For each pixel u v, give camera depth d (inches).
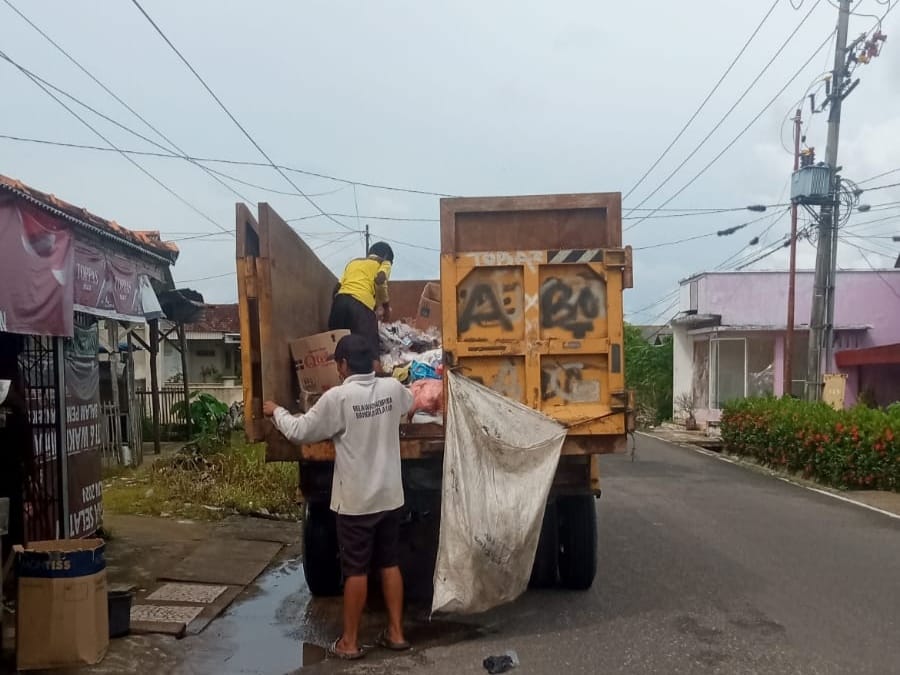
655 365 1205.7
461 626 225.1
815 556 313.4
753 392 964.0
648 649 205.8
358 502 200.5
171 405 748.6
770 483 538.3
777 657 200.2
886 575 283.6
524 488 210.1
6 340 267.0
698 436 938.1
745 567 294.5
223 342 1114.7
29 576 191.3
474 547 203.5
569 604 245.6
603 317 219.8
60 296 258.2
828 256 694.5
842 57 670.5
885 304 944.9
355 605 201.5
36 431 273.9
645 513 411.8
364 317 268.7
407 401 211.6
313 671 192.1
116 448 538.0
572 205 219.0
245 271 213.2
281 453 219.8
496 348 217.8
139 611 236.8
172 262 410.6
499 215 220.7
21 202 237.6
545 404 219.9
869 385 836.0
